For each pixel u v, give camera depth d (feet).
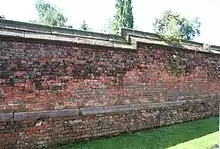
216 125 31.35
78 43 22.77
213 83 36.83
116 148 22.30
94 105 24.11
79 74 23.16
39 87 21.12
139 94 27.37
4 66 19.58
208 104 35.83
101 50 24.43
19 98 20.24
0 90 19.45
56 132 22.03
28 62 20.57
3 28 19.89
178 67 31.35
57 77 21.97
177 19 33.35
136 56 27.02
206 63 35.55
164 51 29.66
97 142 23.58
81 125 23.36
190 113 33.04
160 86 29.35
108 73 24.98
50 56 21.58
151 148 22.52
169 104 30.22
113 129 25.40
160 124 29.35
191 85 33.27
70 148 21.94
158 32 30.58
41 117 21.21
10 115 19.79
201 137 26.08
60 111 22.08
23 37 20.16
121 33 26.68
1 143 19.61
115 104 25.52
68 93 22.59
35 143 21.04
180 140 24.94
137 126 27.22
